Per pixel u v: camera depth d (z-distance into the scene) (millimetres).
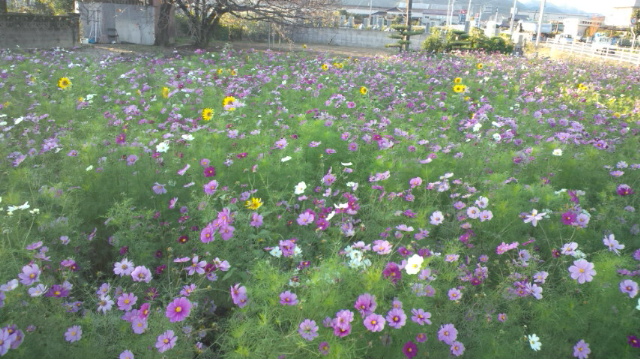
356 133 5312
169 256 2945
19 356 2078
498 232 3367
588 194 4332
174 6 21688
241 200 3604
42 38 16469
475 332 2439
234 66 12000
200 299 2842
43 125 6031
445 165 4488
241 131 5332
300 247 3127
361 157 4668
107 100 7246
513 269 2818
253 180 4012
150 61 12844
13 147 4871
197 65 11820
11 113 6410
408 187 4199
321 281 2318
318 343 2131
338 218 3535
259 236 3078
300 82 9180
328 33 36375
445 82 10695
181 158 4246
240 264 2900
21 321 2213
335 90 8586
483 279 2799
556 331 2473
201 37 22625
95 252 3432
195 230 3250
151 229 3311
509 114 7258
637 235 3512
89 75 9055
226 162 4059
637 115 8156
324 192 4051
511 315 2498
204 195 3443
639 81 13258
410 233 3264
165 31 21016
